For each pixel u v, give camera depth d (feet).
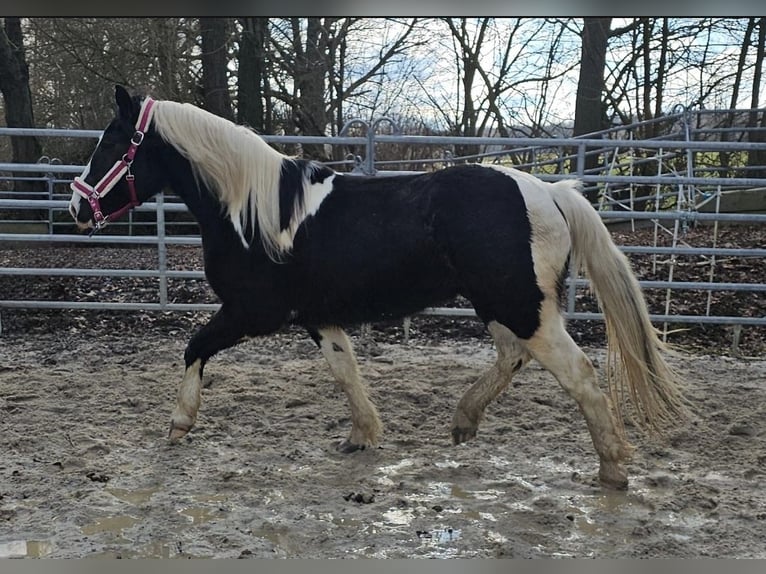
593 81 45.01
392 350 19.90
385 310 11.84
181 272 20.97
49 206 20.59
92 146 51.78
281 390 16.07
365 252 11.34
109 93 50.11
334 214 11.57
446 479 11.64
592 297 24.03
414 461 12.44
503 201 10.87
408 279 11.41
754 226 32.89
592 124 45.32
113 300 25.70
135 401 15.14
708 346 20.71
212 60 47.42
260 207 11.68
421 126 61.72
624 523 10.06
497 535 9.70
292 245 11.61
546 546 9.45
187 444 12.98
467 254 10.84
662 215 19.66
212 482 11.37
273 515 10.26
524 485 11.35
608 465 11.14
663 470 12.03
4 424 13.75
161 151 12.50
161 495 10.87
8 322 22.63
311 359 18.78
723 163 46.37
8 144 59.98
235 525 9.93
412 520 10.15
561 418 14.44
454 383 16.65
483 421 14.32
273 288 11.98
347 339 12.98
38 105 54.03
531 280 10.76
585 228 11.26
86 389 16.01
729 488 11.27
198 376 12.85
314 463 12.31
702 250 19.42
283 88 51.60
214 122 12.07
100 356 19.08
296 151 47.47
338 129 55.52
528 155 50.19
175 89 48.29
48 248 40.93
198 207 12.44
